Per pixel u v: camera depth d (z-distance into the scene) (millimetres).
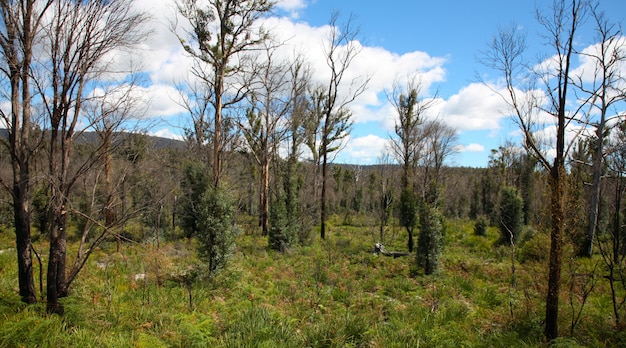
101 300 7391
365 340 6172
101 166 6898
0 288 7223
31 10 5809
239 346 5383
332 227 27719
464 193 41500
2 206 19375
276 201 17500
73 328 5723
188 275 10023
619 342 6461
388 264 13648
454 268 13336
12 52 5766
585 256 14078
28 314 5660
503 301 8969
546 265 7688
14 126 5961
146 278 9219
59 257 6312
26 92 6031
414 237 22484
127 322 6305
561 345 5820
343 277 11297
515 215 19031
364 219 31359
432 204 17578
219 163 16344
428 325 7062
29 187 6281
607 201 17609
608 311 8031
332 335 6137
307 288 9672
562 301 7695
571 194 7301
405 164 21375
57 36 5887
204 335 5703
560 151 6172
